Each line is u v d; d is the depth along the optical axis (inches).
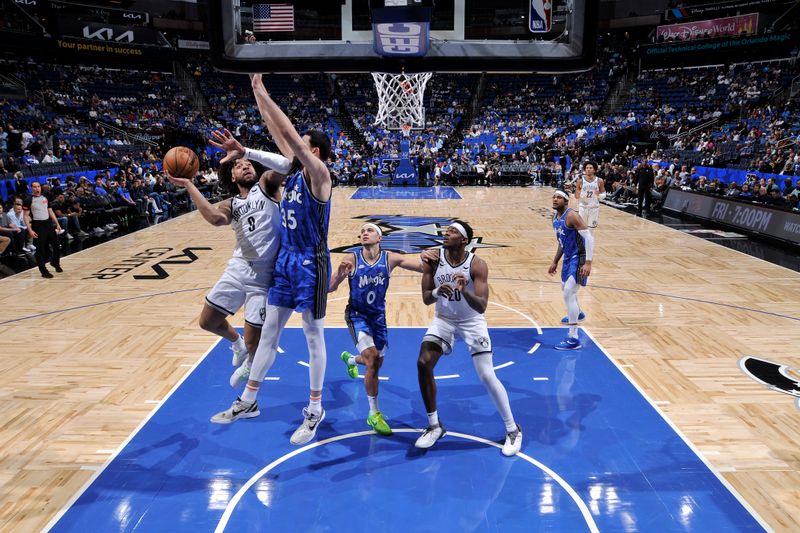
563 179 1039.0
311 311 155.7
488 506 141.6
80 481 152.2
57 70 1172.5
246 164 172.7
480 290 165.0
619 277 379.6
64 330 275.6
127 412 192.1
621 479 153.6
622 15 1346.0
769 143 802.2
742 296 332.5
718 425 183.2
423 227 569.3
